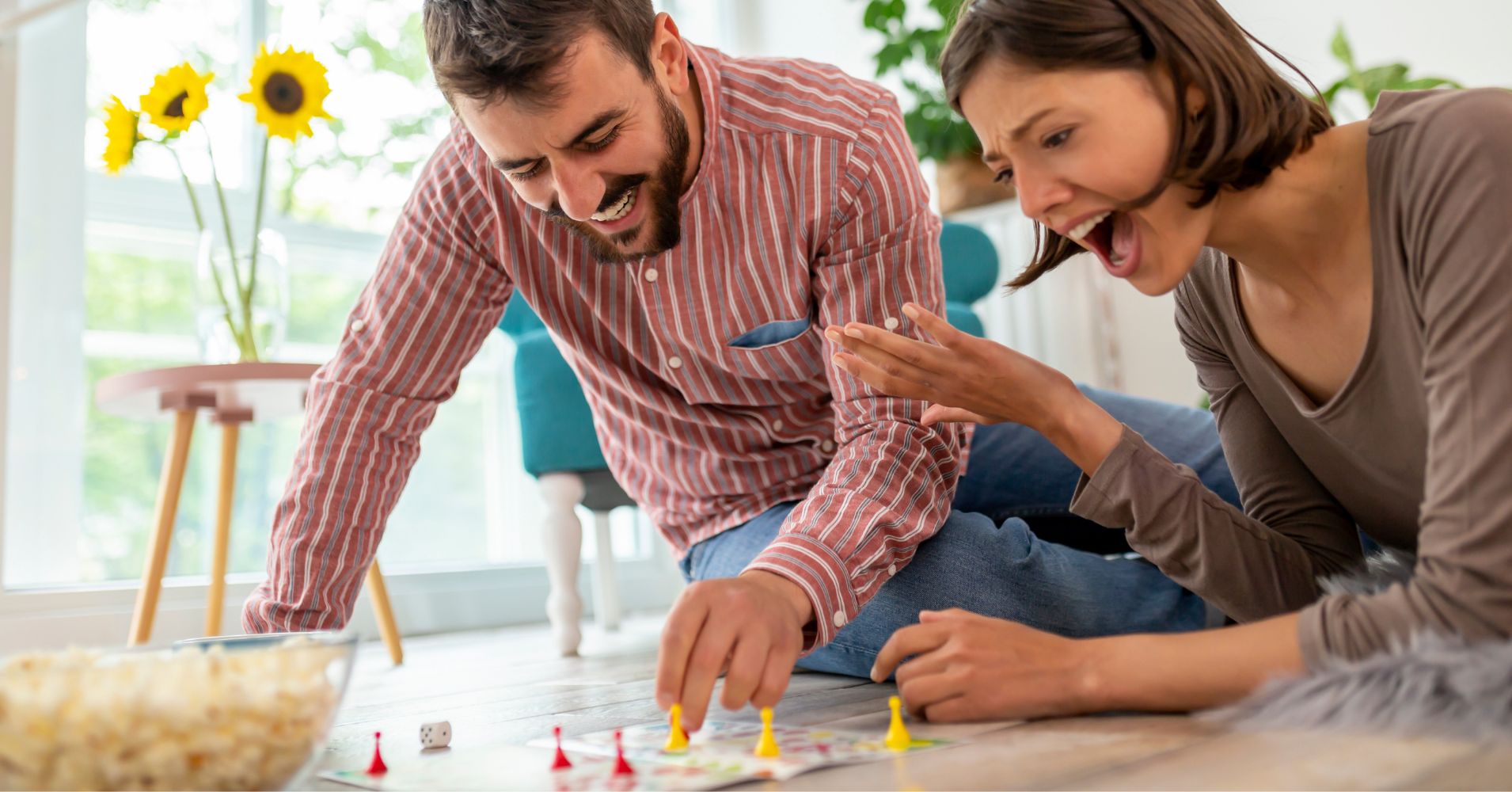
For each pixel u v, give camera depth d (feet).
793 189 4.23
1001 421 3.41
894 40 11.30
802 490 4.88
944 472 3.98
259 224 7.38
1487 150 2.56
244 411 7.00
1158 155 2.70
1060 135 2.71
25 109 8.04
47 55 8.15
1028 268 3.43
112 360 8.40
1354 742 2.32
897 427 3.86
